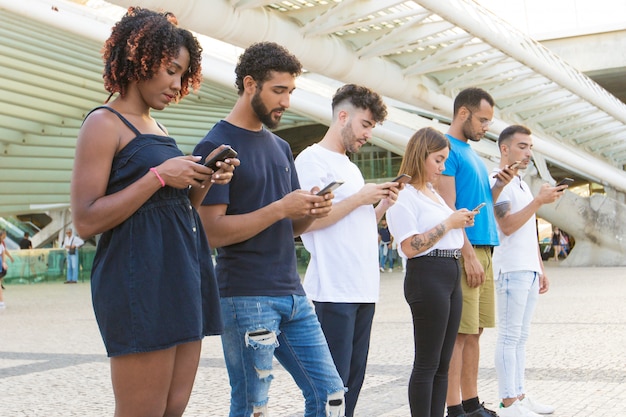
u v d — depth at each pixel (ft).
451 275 13.32
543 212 98.53
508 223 16.48
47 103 62.18
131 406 7.74
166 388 7.84
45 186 77.56
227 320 10.36
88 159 7.75
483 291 15.76
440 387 13.51
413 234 13.10
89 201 7.66
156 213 7.85
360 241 12.34
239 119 10.73
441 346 13.25
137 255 7.69
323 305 12.15
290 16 49.11
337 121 12.94
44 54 52.90
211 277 8.33
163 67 8.04
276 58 10.43
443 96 68.03
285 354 10.89
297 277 10.88
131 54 7.86
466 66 66.80
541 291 18.01
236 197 10.45
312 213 10.04
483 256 15.81
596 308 38.52
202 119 79.46
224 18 42.42
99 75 59.11
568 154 86.43
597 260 97.04
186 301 7.81
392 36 52.60
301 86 66.08
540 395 18.02
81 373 23.09
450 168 15.55
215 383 20.80
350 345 12.17
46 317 42.57
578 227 98.12
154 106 8.29
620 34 118.01
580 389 18.53
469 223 13.23
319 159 12.75
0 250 49.34
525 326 16.97
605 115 90.43
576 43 120.26
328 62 53.06
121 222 7.72
